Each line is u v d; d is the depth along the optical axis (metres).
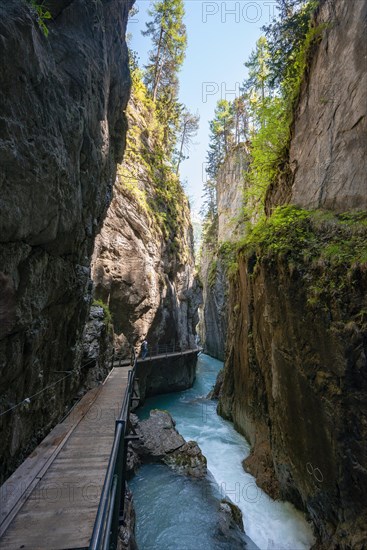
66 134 5.00
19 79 3.56
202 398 22.39
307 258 6.77
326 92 8.61
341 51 8.07
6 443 4.16
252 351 11.54
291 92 11.65
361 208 6.60
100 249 19.22
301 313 6.73
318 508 6.36
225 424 15.20
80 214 6.16
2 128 3.26
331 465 5.73
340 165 7.57
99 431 6.43
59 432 6.21
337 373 5.51
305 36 10.58
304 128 9.87
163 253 25.77
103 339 12.75
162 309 24.48
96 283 18.69
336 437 5.50
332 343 5.64
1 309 3.57
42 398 5.66
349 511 5.32
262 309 10.08
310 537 6.94
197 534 7.39
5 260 3.50
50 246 5.01
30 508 3.68
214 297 40.03
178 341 28.02
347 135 7.43
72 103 5.24
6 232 3.45
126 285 20.56
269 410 9.49
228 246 36.75
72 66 5.46
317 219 7.49
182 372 26.64
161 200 27.77
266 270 8.36
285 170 11.37
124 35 10.16
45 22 5.18
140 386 20.70
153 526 7.68
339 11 8.35
